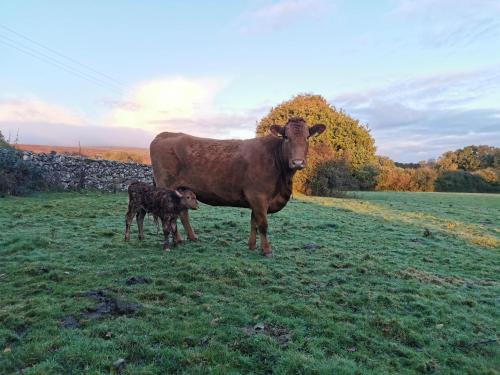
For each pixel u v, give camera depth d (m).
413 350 4.77
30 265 6.41
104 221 11.09
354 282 6.75
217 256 7.46
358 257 8.48
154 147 8.74
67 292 5.39
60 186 19.22
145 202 8.13
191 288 5.75
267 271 6.74
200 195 8.35
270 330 4.76
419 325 5.36
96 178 21.33
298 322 5.02
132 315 4.87
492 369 4.54
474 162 64.62
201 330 4.58
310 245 9.27
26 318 4.63
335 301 5.84
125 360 3.97
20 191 16.80
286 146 7.43
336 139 40.00
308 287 6.27
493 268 8.84
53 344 4.11
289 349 4.37
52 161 19.97
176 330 4.52
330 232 11.90
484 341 5.12
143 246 8.07
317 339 4.65
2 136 25.62
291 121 7.43
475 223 16.70
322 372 3.98
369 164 42.47
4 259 6.91
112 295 5.29
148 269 6.49
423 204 26.09
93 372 3.70
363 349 4.61
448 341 5.07
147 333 4.45
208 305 5.21
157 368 3.85
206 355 4.10
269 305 5.39
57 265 6.47
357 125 43.38
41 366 3.72
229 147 8.12
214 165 8.01
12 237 8.25
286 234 10.84
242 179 7.82
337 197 31.41
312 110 39.72
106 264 6.77
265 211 7.88
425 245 10.92
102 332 4.40
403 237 11.91
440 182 51.31
